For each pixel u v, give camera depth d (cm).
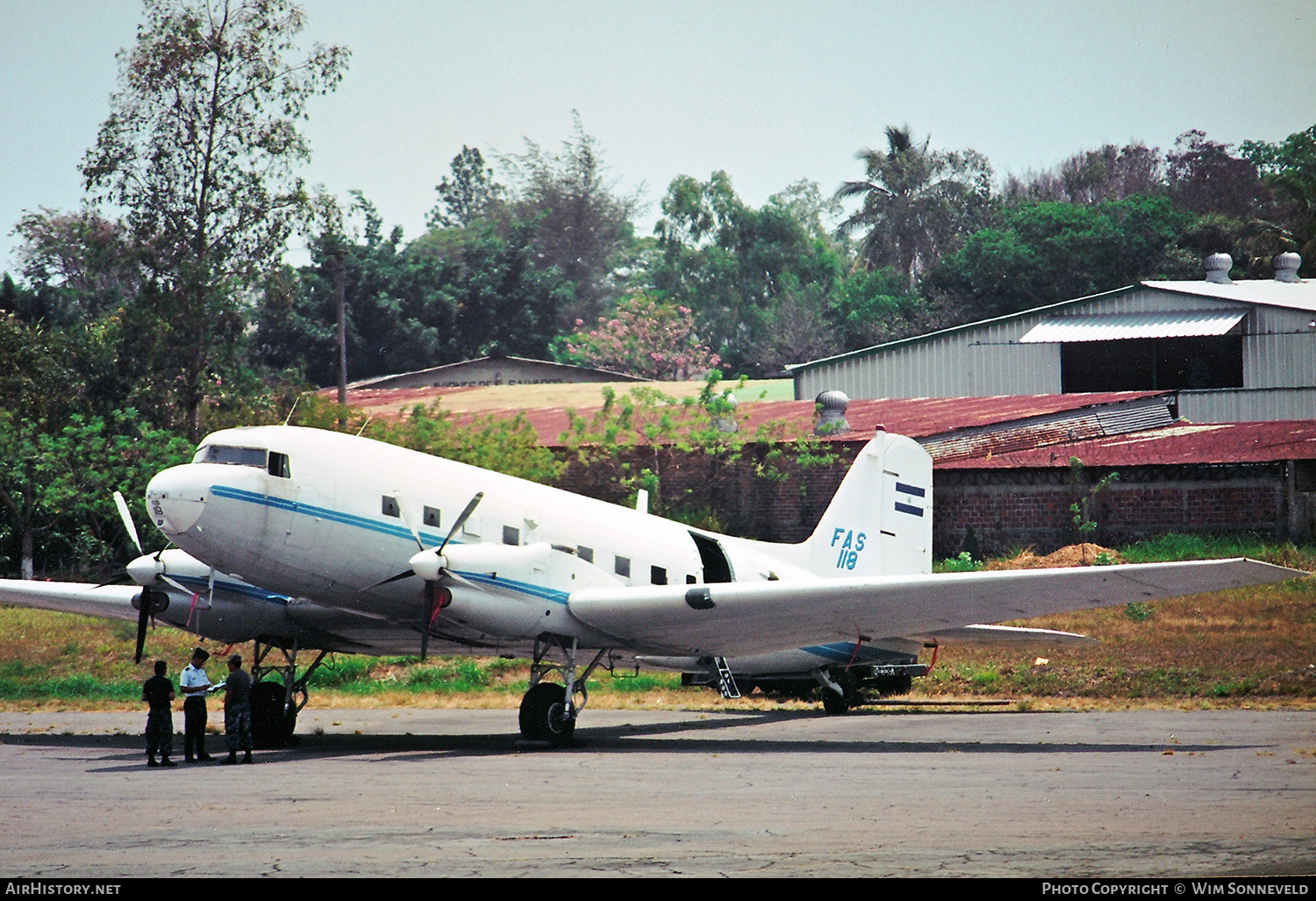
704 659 3741
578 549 3334
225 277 8781
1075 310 9912
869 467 4325
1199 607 5819
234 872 1515
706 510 7812
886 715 4200
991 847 1634
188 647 6056
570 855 1603
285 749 3250
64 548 8425
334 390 14538
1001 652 5381
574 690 3181
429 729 3878
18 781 2511
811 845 1659
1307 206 13838
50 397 9056
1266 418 8931
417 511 3088
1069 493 7088
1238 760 2641
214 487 2816
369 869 1530
